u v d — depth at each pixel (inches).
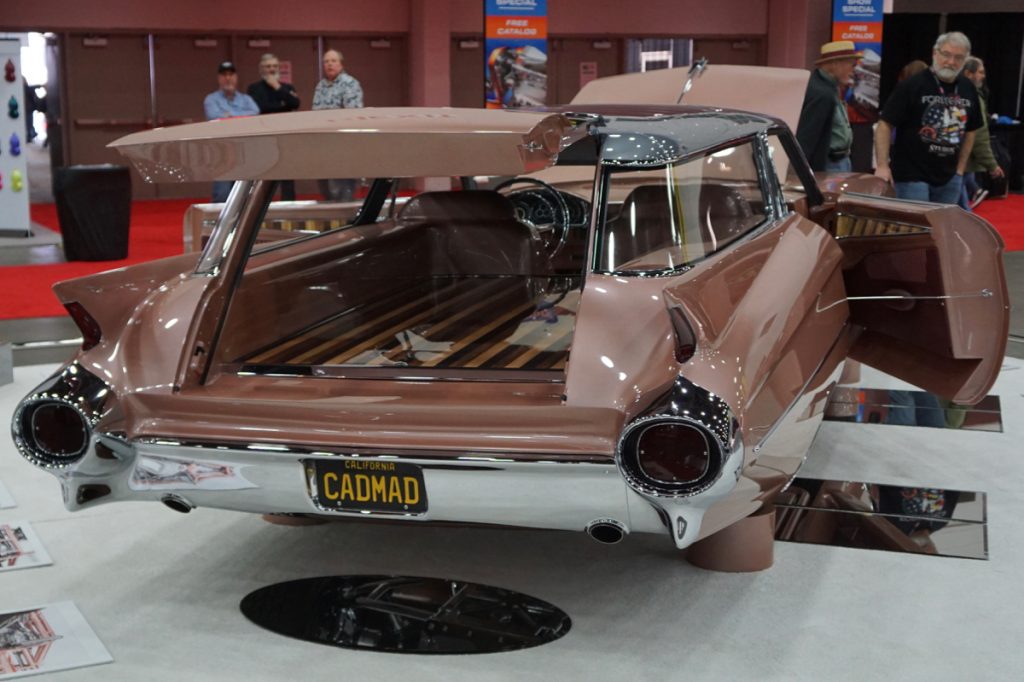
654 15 690.8
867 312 135.0
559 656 90.7
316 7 629.9
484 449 84.1
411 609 99.8
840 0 545.3
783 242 107.1
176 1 606.5
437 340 112.7
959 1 617.3
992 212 477.4
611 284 89.0
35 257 370.0
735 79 157.1
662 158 96.4
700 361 82.3
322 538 118.4
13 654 91.7
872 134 551.2
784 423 93.1
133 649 93.2
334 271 124.0
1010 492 132.1
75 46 596.1
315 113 96.3
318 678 87.5
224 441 90.0
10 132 428.1
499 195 143.6
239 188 102.9
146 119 615.8
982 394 123.0
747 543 107.6
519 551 113.8
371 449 86.4
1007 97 621.9
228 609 101.0
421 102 633.6
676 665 89.0
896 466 142.2
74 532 121.3
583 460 82.0
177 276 102.6
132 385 92.8
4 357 186.5
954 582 105.8
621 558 111.6
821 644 92.7
